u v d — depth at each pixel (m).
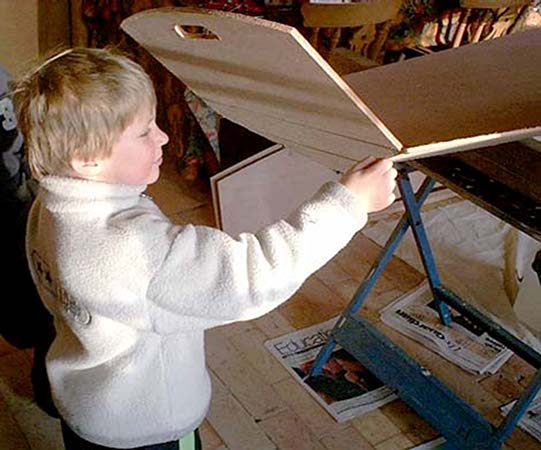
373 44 2.77
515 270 2.48
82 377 1.22
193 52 1.10
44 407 1.80
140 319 1.09
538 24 3.23
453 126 1.36
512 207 1.46
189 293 1.06
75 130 1.04
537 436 1.87
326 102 1.02
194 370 1.26
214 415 1.88
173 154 3.02
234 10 2.65
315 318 2.25
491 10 3.05
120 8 3.08
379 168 1.10
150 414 1.23
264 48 0.94
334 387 2.00
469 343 2.17
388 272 2.47
